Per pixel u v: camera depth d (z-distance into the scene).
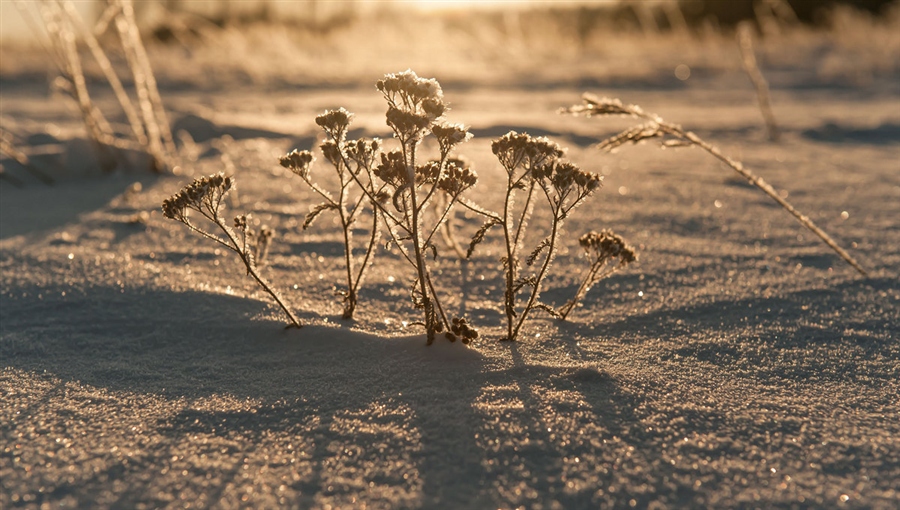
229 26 15.34
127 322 1.99
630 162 4.88
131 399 1.55
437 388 1.57
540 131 5.81
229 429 1.42
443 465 1.29
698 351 1.84
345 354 1.75
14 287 2.24
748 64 6.06
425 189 2.44
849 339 1.93
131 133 5.59
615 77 11.95
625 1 21.14
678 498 1.21
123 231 3.00
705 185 4.11
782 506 1.19
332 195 3.75
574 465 1.29
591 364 1.71
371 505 1.19
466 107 8.14
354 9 19.02
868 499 1.22
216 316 2.01
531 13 17.70
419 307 1.74
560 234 2.86
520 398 1.51
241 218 1.82
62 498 1.21
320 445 1.36
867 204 3.62
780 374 1.71
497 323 2.03
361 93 10.38
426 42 16.14
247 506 1.19
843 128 6.30
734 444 1.37
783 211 3.48
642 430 1.41
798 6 21.17
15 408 1.51
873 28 14.79
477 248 2.81
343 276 2.45
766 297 2.26
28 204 3.53
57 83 4.32
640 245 2.86
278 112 7.90
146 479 1.26
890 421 1.48
